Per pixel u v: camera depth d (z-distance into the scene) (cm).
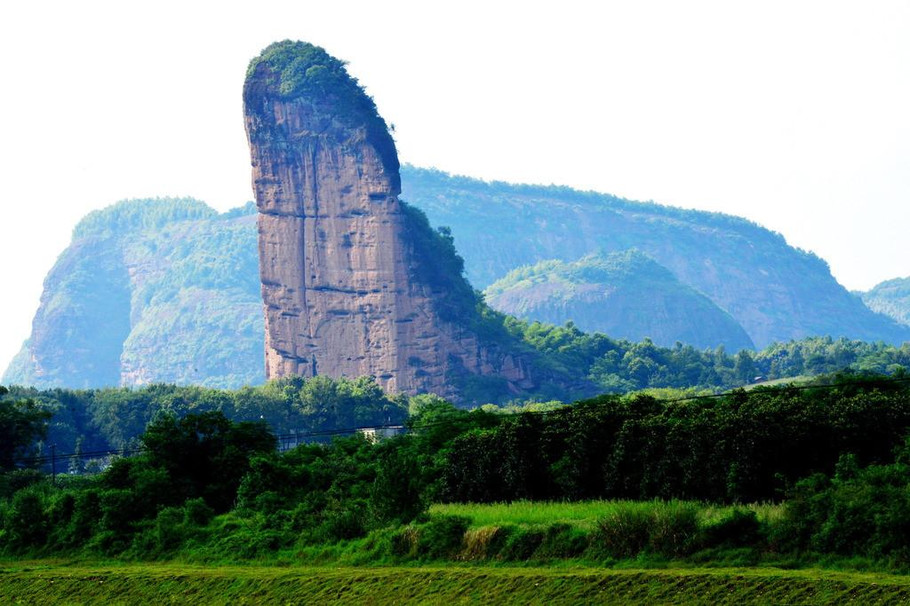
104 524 12150
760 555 8844
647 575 8400
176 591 9769
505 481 11812
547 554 9500
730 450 10288
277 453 14100
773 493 10125
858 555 8531
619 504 10394
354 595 9056
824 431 10306
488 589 8700
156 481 12581
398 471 11050
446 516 10444
